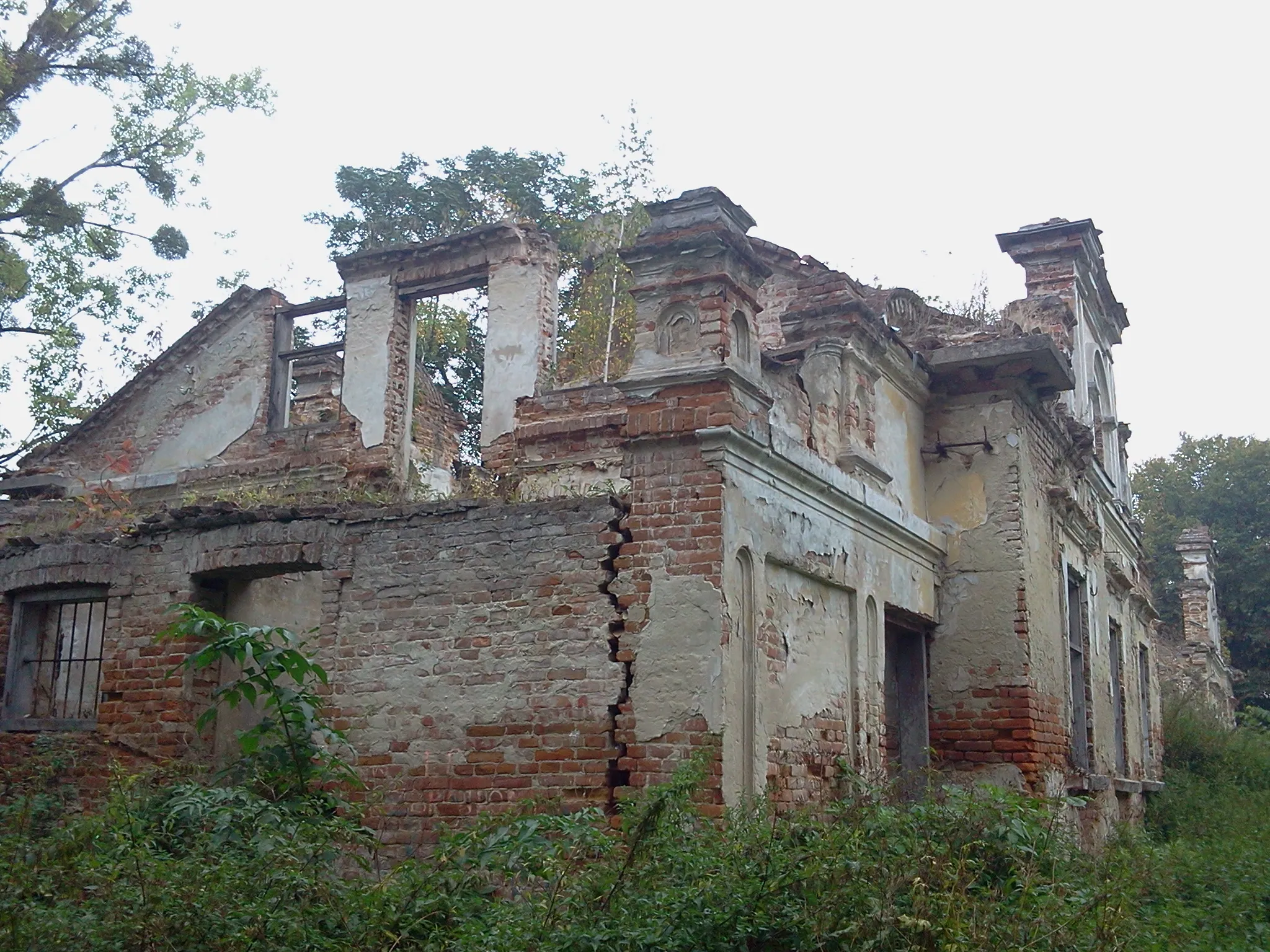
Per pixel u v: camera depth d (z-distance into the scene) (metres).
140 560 10.67
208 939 5.65
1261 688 38.81
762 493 8.72
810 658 9.39
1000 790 7.66
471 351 27.48
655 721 8.05
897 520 11.15
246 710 10.36
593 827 6.74
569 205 29.34
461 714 8.81
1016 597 12.09
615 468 13.45
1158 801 17.78
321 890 6.22
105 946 5.50
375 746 9.05
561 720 8.45
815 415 10.44
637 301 8.69
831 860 6.14
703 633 8.01
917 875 6.13
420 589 9.20
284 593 10.52
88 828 6.87
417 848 8.69
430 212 29.27
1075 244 16.72
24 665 11.23
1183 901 8.69
